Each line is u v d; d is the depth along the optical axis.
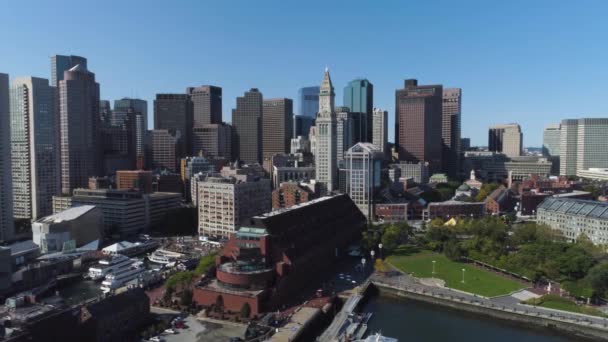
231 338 168.75
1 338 141.25
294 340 170.12
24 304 178.75
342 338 176.38
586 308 199.62
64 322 162.38
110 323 168.62
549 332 190.12
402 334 187.50
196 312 196.50
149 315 189.38
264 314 193.00
